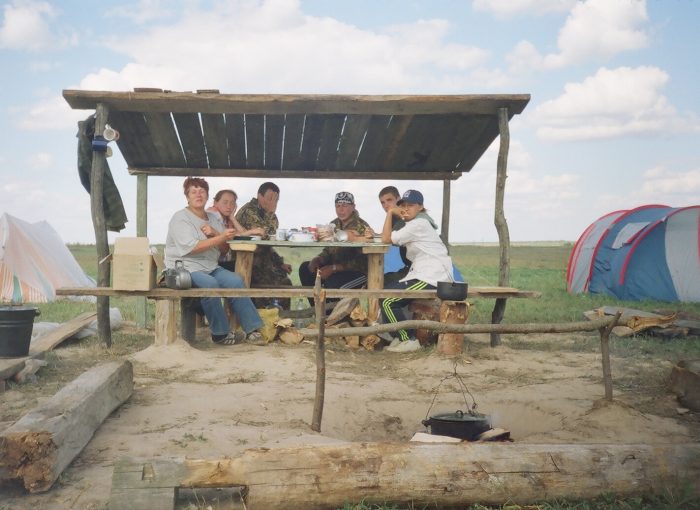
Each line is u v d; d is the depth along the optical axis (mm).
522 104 8336
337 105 8156
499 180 8508
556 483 3586
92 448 4398
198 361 7246
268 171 10602
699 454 3721
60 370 6898
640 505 3559
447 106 8266
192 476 3445
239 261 8781
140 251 7582
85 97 7914
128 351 7977
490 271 27094
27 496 3713
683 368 6039
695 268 14961
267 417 5297
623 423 5031
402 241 8805
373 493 3496
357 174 10766
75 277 14422
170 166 10336
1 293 13047
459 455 3615
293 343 8609
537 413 5848
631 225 16078
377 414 5844
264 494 3453
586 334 9859
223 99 7961
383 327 5117
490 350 8266
